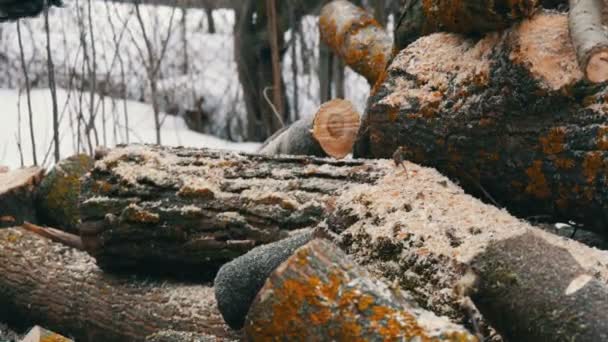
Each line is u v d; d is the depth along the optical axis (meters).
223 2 7.55
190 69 7.44
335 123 3.50
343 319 2.23
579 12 2.69
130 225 3.04
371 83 3.99
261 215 2.93
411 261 2.54
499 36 2.85
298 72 8.02
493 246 2.35
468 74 2.89
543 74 2.72
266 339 2.27
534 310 2.28
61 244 3.38
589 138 2.70
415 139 2.97
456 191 2.76
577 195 2.74
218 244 2.97
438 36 3.05
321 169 2.97
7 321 3.29
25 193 3.65
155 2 6.51
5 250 3.31
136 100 7.12
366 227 2.64
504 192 2.87
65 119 6.34
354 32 4.02
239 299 2.67
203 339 2.77
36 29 7.72
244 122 7.30
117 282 3.13
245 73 6.86
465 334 2.18
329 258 2.29
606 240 2.90
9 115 6.43
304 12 6.88
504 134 2.81
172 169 3.07
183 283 3.07
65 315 3.16
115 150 3.17
